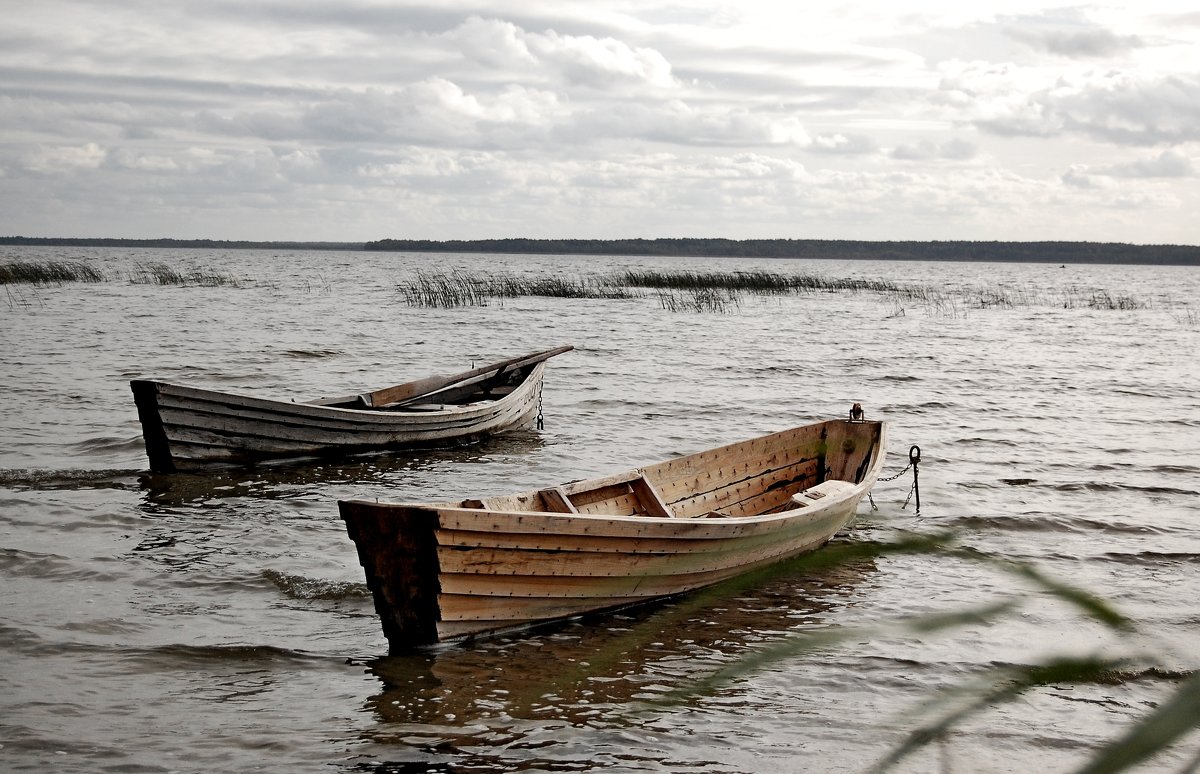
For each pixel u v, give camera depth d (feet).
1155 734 5.87
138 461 46.11
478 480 45.57
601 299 196.13
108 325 120.57
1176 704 5.96
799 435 39.78
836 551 10.01
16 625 25.81
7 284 201.26
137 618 26.81
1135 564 33.73
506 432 58.18
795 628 27.14
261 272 343.46
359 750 19.83
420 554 23.85
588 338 119.96
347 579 30.48
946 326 149.59
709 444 55.72
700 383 81.66
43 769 18.71
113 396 64.69
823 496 34.55
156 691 22.44
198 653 24.62
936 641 26.22
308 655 24.66
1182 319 173.68
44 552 32.04
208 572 30.81
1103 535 37.42
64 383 70.33
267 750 19.79
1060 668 8.24
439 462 49.29
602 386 79.05
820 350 110.52
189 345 100.78
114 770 18.81
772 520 30.27
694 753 20.06
